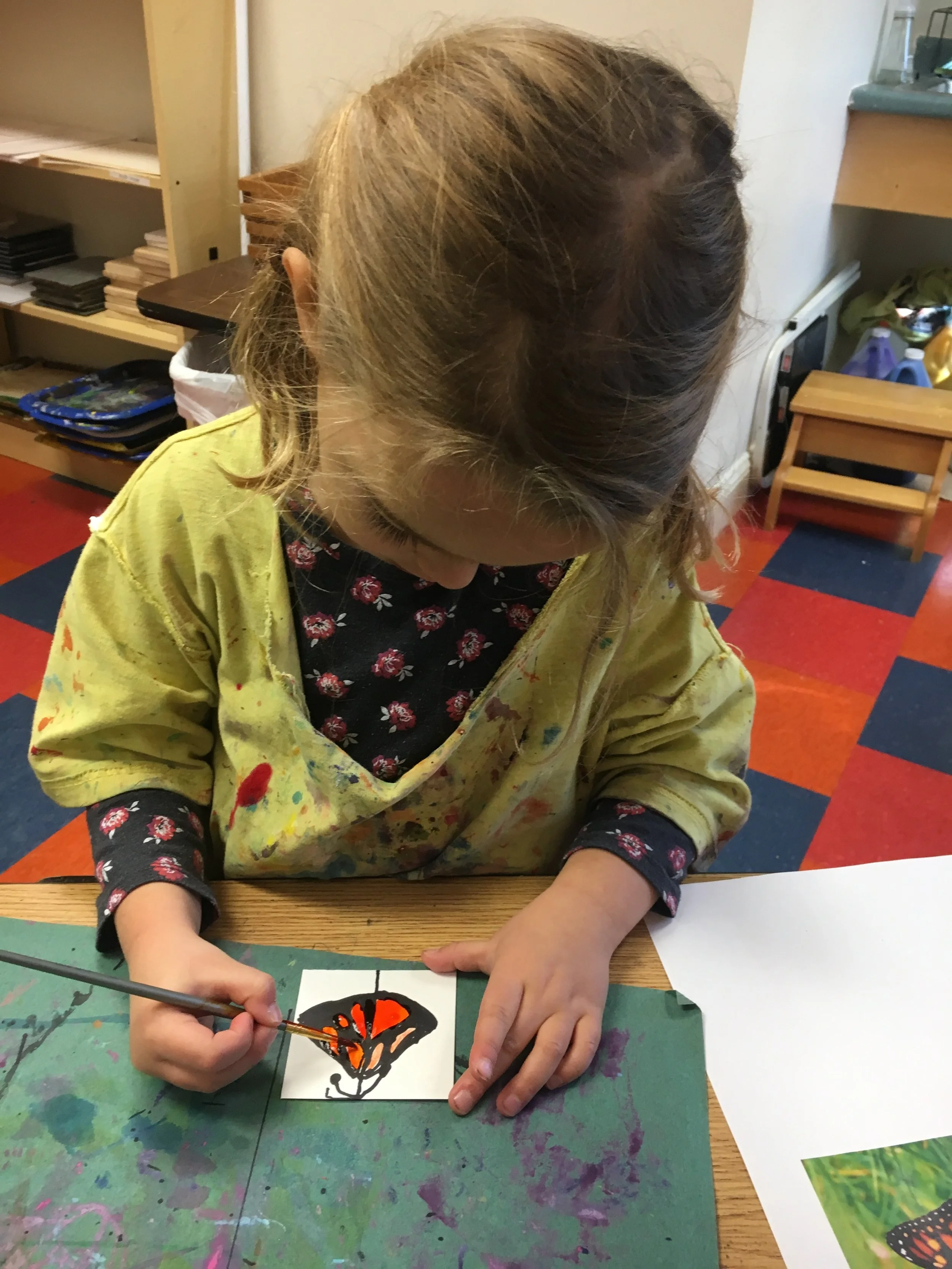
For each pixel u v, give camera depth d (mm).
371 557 615
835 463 2760
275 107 1975
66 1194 486
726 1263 474
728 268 457
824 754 1794
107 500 2430
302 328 520
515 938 606
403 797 654
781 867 1569
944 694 1947
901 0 2518
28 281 2414
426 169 412
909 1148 526
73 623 672
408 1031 569
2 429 2578
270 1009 551
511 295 404
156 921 585
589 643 663
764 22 1634
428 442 440
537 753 693
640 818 700
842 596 2242
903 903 669
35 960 511
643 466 457
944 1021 595
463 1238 477
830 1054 572
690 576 686
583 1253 473
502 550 489
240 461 633
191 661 675
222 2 1853
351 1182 496
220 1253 468
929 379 2785
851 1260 478
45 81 2338
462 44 462
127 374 2402
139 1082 535
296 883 660
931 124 2359
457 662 652
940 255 3059
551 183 399
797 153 2104
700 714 726
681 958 625
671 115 442
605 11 1642
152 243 2102
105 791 671
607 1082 549
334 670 650
